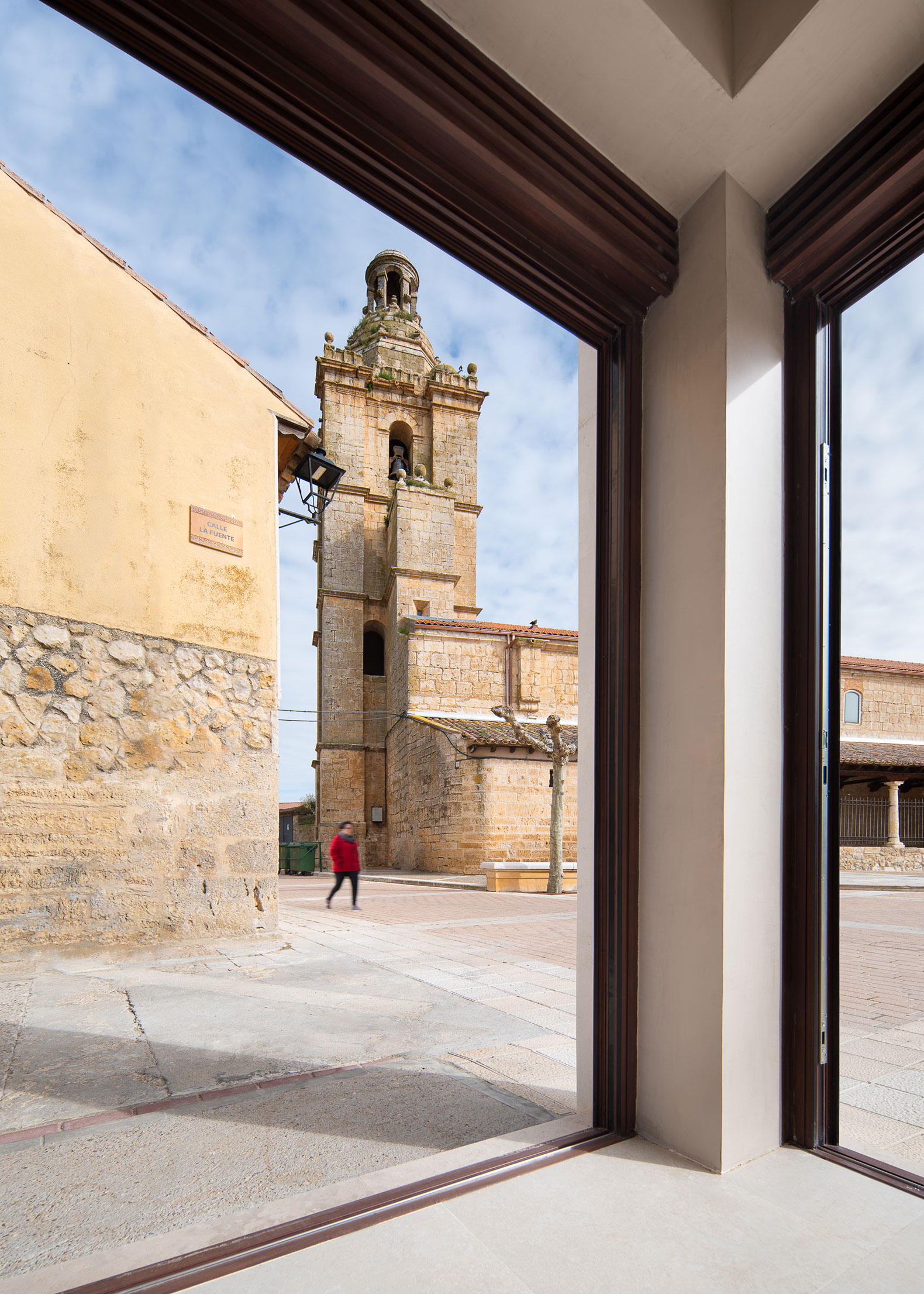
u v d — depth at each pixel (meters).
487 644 24.27
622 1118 2.08
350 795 29.17
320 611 31.36
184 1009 3.93
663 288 2.22
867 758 20.61
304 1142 2.23
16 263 5.16
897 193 1.88
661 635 2.19
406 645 24.34
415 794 23.06
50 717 5.07
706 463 2.06
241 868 6.00
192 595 6.03
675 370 2.20
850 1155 1.96
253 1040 3.38
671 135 1.96
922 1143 2.20
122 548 5.61
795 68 1.75
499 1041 3.38
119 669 5.48
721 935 1.89
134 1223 1.77
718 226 2.08
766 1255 1.47
